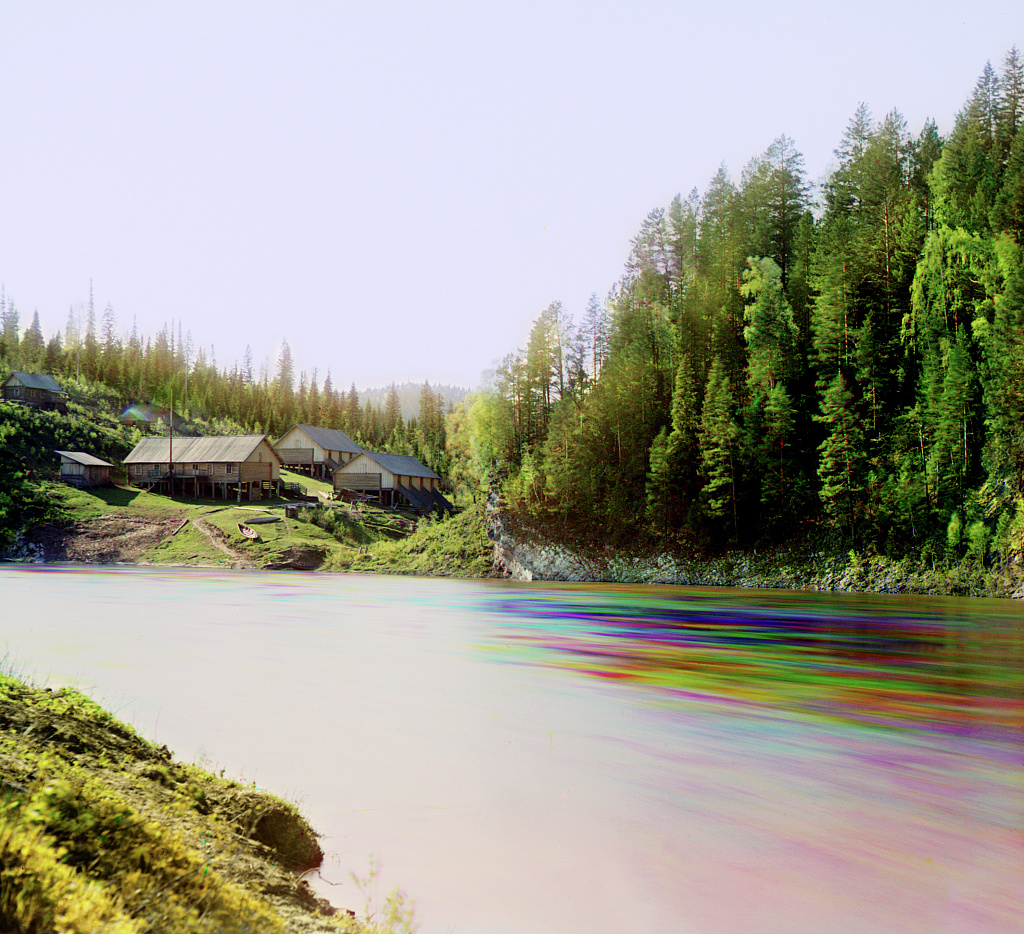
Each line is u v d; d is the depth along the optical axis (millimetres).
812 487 59781
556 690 18141
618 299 84688
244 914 5363
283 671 20000
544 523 70438
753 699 17312
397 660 22312
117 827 5840
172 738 12594
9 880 4246
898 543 53719
